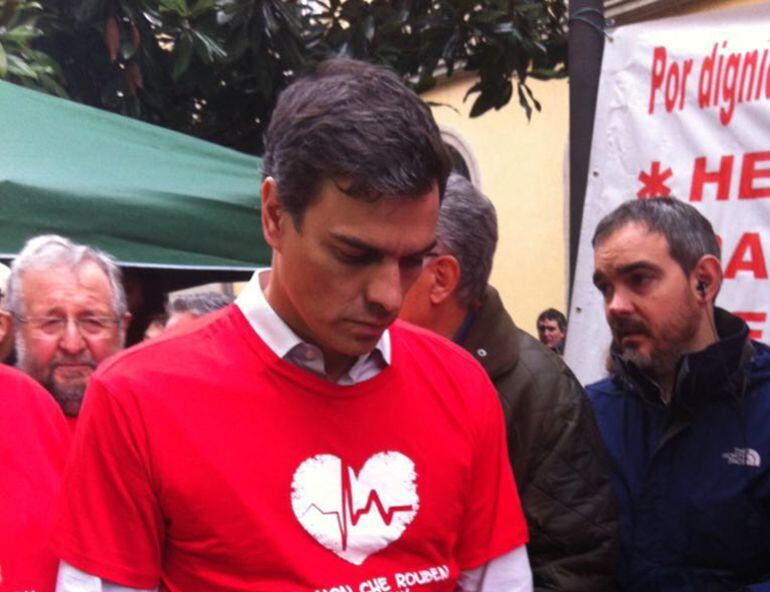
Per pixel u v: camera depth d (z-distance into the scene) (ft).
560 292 27.61
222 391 3.90
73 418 7.02
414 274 3.76
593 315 8.98
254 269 10.62
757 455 5.86
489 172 29.96
